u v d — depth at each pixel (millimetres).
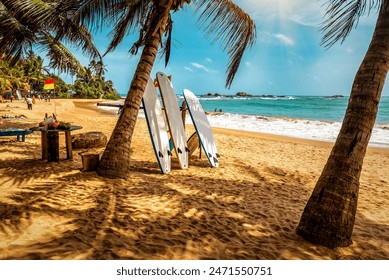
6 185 3850
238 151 9133
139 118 20969
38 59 45125
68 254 2309
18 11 7145
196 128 6680
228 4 5500
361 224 3754
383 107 48469
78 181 4293
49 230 2686
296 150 10250
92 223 2934
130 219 3148
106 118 18656
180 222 3234
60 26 5102
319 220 2945
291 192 5008
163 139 5887
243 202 4199
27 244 2402
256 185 5262
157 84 6984
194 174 5672
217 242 2848
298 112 40469
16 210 3029
